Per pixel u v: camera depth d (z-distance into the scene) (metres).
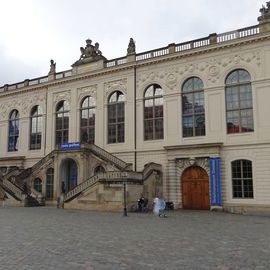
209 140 33.66
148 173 33.84
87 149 38.25
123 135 39.34
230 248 13.05
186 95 35.84
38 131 46.66
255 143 31.27
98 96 41.72
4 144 49.62
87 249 12.84
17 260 10.94
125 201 27.95
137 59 39.47
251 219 24.88
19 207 36.41
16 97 49.44
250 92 32.31
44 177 41.12
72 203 34.16
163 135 36.59
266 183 30.27
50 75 46.19
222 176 32.25
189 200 33.91
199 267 10.04
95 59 42.50
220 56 34.06
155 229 18.77
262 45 31.95
